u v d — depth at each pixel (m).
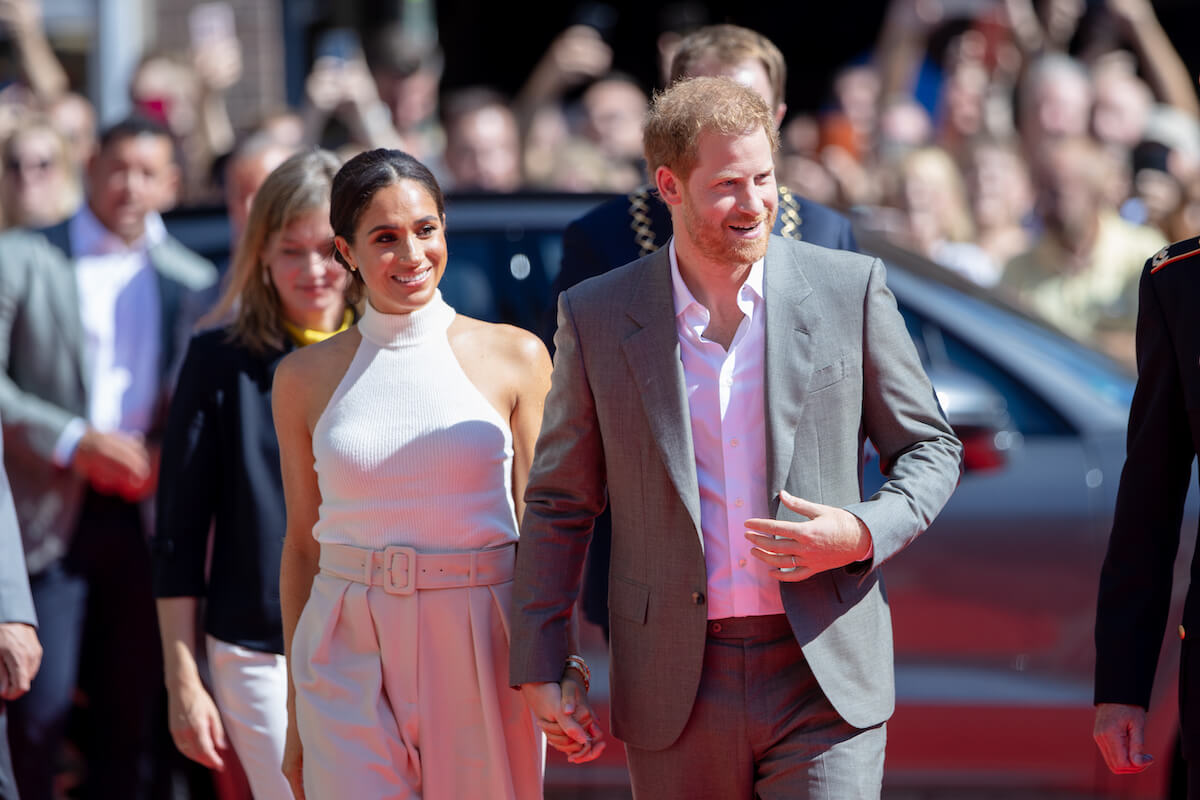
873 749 11.55
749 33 14.48
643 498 11.55
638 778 11.88
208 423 14.38
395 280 12.22
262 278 14.52
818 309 11.55
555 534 11.86
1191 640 11.19
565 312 11.87
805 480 11.34
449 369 12.38
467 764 12.14
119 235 18.25
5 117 26.38
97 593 17.45
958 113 32.12
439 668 12.09
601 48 33.88
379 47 30.28
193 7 34.41
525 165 30.91
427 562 12.07
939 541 17.56
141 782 17.45
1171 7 39.41
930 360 18.33
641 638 11.65
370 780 11.93
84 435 17.12
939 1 33.53
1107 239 26.39
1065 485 17.66
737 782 11.66
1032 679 17.55
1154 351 11.42
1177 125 29.89
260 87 35.97
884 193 29.05
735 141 10.96
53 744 17.08
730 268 11.37
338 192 12.30
